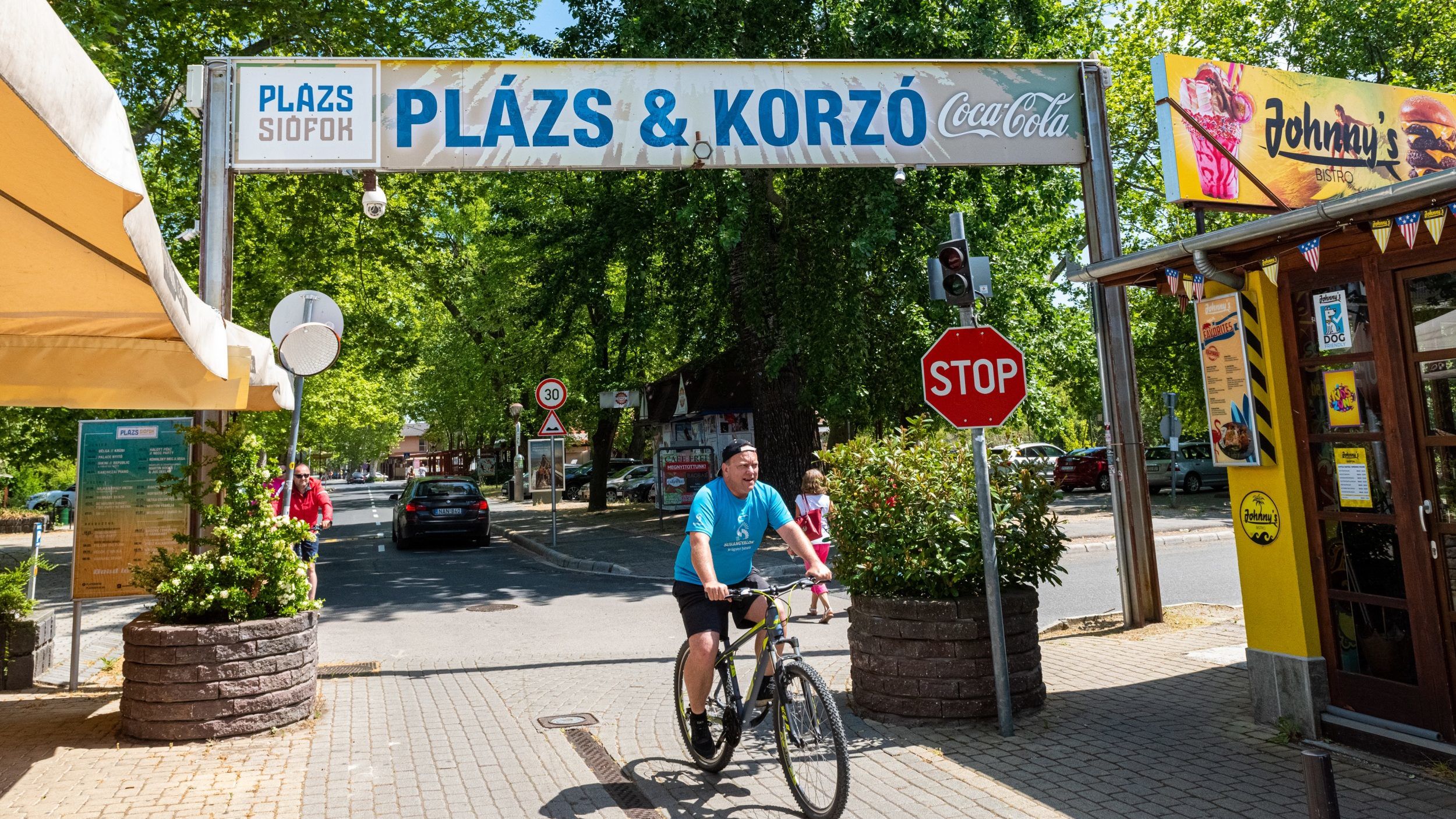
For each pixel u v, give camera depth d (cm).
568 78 828
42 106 251
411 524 1977
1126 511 877
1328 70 2597
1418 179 390
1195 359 2906
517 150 817
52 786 485
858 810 439
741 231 1591
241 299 1858
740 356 2117
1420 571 466
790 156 849
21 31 240
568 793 474
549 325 2089
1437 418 461
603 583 1384
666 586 1323
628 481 3650
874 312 1673
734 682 488
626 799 464
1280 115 756
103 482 734
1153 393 3147
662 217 1827
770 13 1552
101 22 1231
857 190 1473
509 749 554
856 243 1395
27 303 550
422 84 809
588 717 625
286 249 1777
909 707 574
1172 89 697
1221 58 2677
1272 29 2766
